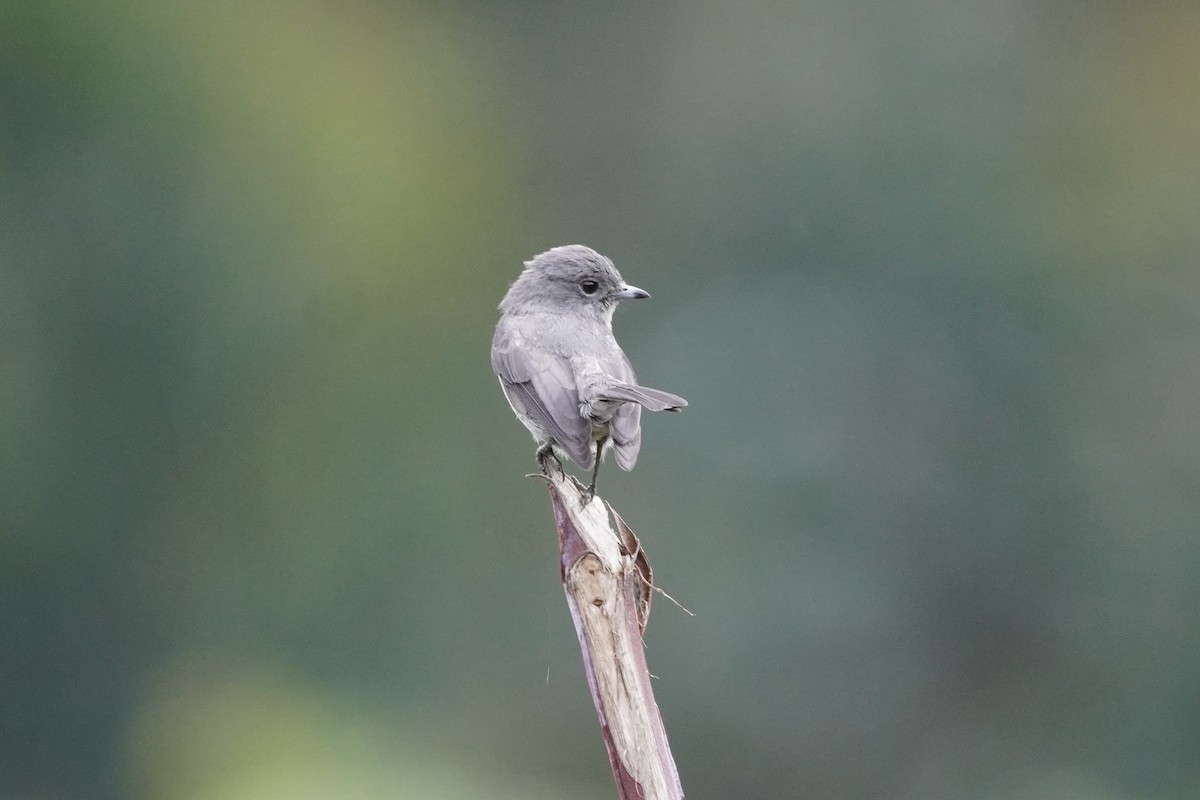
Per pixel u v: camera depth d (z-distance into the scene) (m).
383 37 20.81
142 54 17.48
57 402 16.84
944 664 15.30
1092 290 16.50
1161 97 19.53
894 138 17.94
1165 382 16.00
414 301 19.30
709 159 18.97
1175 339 16.22
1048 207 17.56
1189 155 18.94
